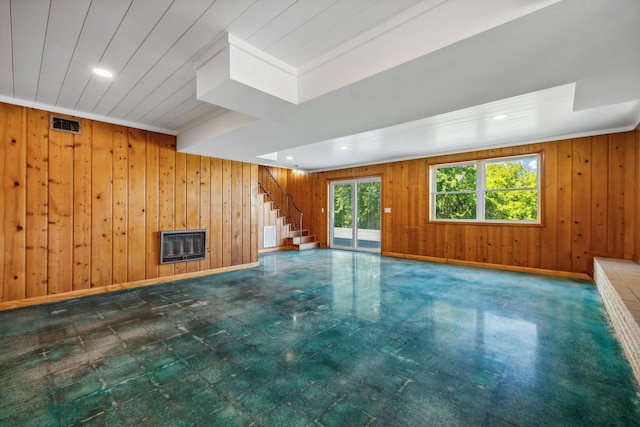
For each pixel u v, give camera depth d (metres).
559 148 4.85
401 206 6.91
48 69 2.62
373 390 1.84
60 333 2.67
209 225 5.20
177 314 3.16
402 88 2.27
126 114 3.82
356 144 5.38
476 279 4.67
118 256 4.16
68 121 3.74
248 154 5.00
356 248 8.13
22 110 3.42
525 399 1.75
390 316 3.08
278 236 8.29
